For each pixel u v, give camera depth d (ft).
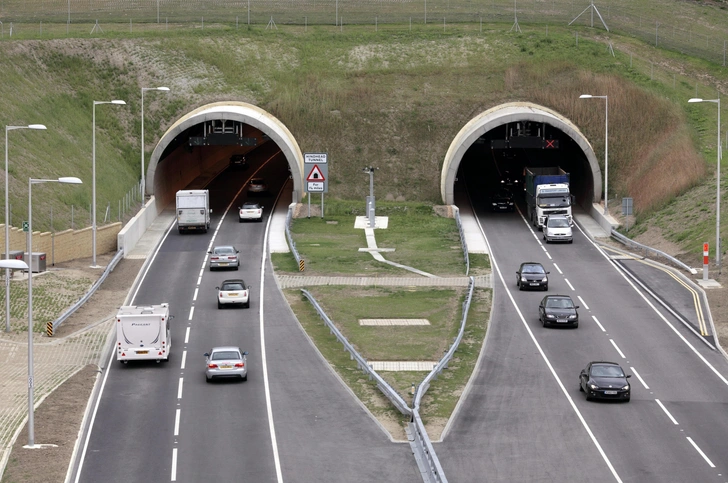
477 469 232.94
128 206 554.87
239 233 543.39
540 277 427.33
